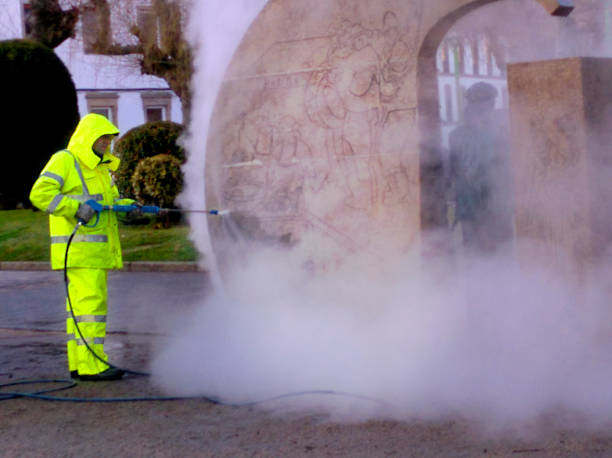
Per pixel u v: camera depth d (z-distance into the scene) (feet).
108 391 19.86
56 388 20.22
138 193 56.18
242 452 15.16
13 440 16.25
